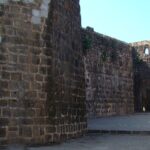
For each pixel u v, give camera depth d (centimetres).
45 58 1355
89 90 2733
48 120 1345
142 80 3728
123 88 3244
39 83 1332
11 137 1255
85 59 2684
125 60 3306
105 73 2964
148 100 3744
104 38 2970
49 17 1377
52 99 1366
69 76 1526
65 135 1452
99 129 1822
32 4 1340
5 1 1293
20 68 1295
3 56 1270
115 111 3088
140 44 3781
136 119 2577
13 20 1298
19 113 1279
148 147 1277
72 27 1593
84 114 1688
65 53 1494
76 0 1658
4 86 1261
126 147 1276
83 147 1269
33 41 1330
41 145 1299
